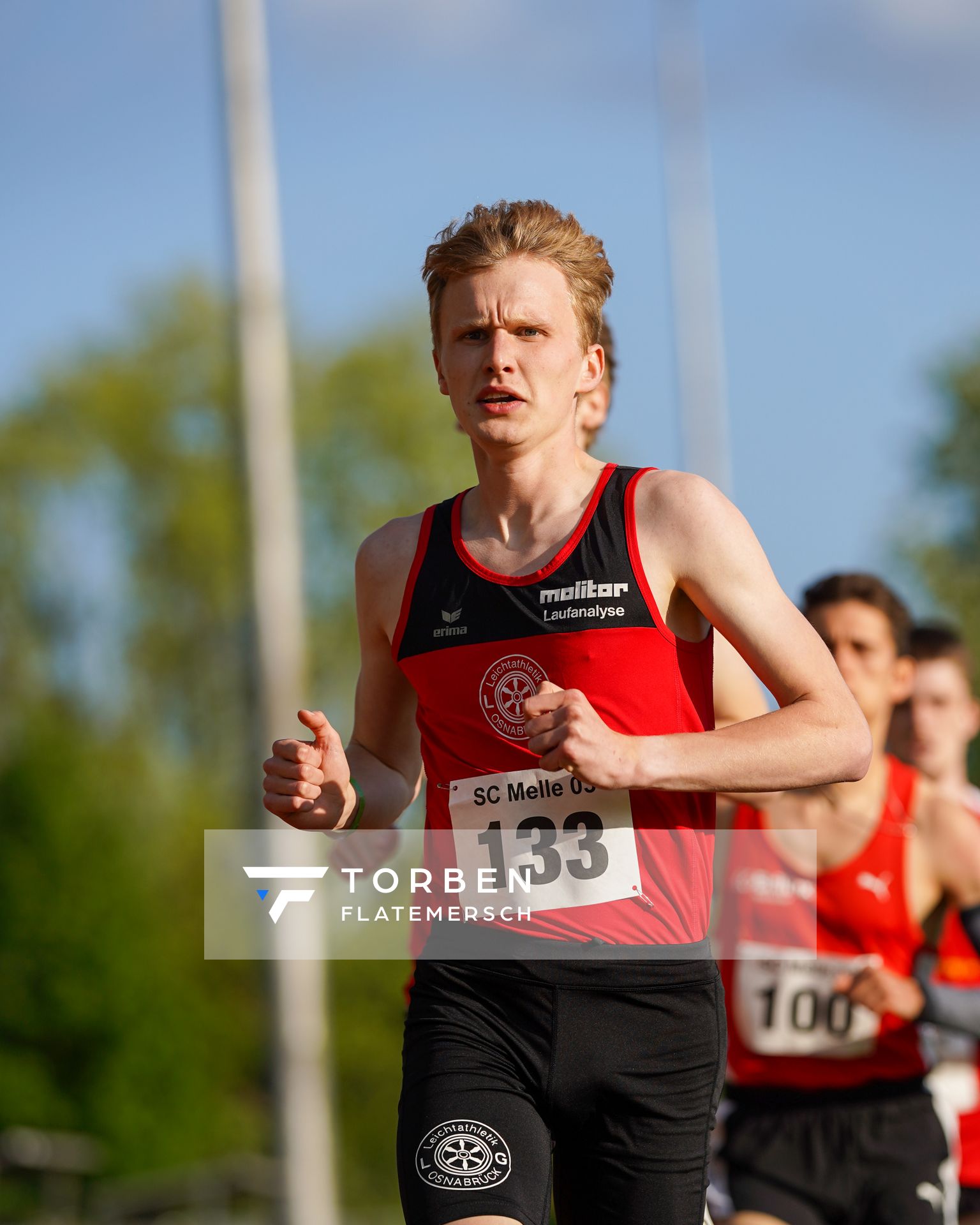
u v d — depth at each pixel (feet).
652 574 32.40
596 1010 32.63
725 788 30.96
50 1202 302.04
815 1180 53.26
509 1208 30.50
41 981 315.58
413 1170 31.45
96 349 361.10
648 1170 32.45
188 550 345.10
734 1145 53.98
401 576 34.99
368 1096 328.70
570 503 33.45
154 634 352.08
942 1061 58.75
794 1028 53.88
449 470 329.72
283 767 34.68
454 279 33.37
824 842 54.80
